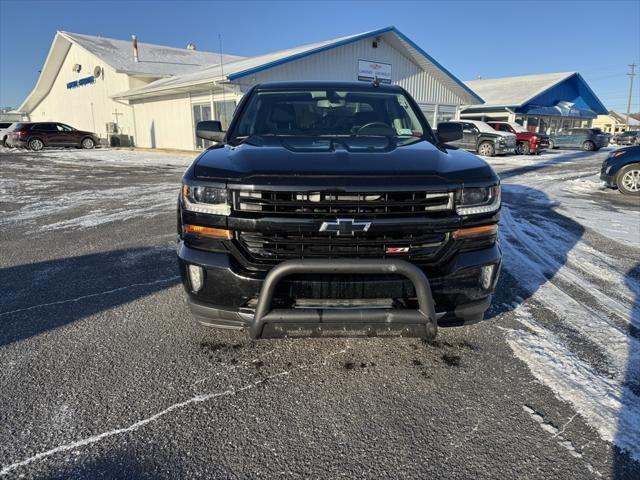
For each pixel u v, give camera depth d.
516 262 4.57
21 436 2.05
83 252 4.93
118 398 2.33
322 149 2.69
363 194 2.22
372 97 3.83
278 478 1.83
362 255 2.30
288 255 2.30
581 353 2.79
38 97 37.81
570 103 35.66
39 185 10.38
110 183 10.73
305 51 18.25
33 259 4.68
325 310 2.22
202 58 34.59
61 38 31.47
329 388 2.44
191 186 2.39
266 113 3.61
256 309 2.24
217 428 2.12
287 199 2.23
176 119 23.23
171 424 2.14
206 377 2.53
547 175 12.40
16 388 2.41
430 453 1.97
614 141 41.44
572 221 6.51
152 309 3.41
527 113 32.56
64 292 3.75
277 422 2.17
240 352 2.80
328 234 2.26
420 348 2.86
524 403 2.30
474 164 2.55
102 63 28.67
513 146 19.84
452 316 2.44
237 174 2.31
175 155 20.27
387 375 2.56
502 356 2.76
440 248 2.36
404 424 2.16
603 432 2.09
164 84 22.14
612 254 4.89
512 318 3.28
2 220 6.62
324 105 3.70
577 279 4.10
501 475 1.84
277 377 2.54
